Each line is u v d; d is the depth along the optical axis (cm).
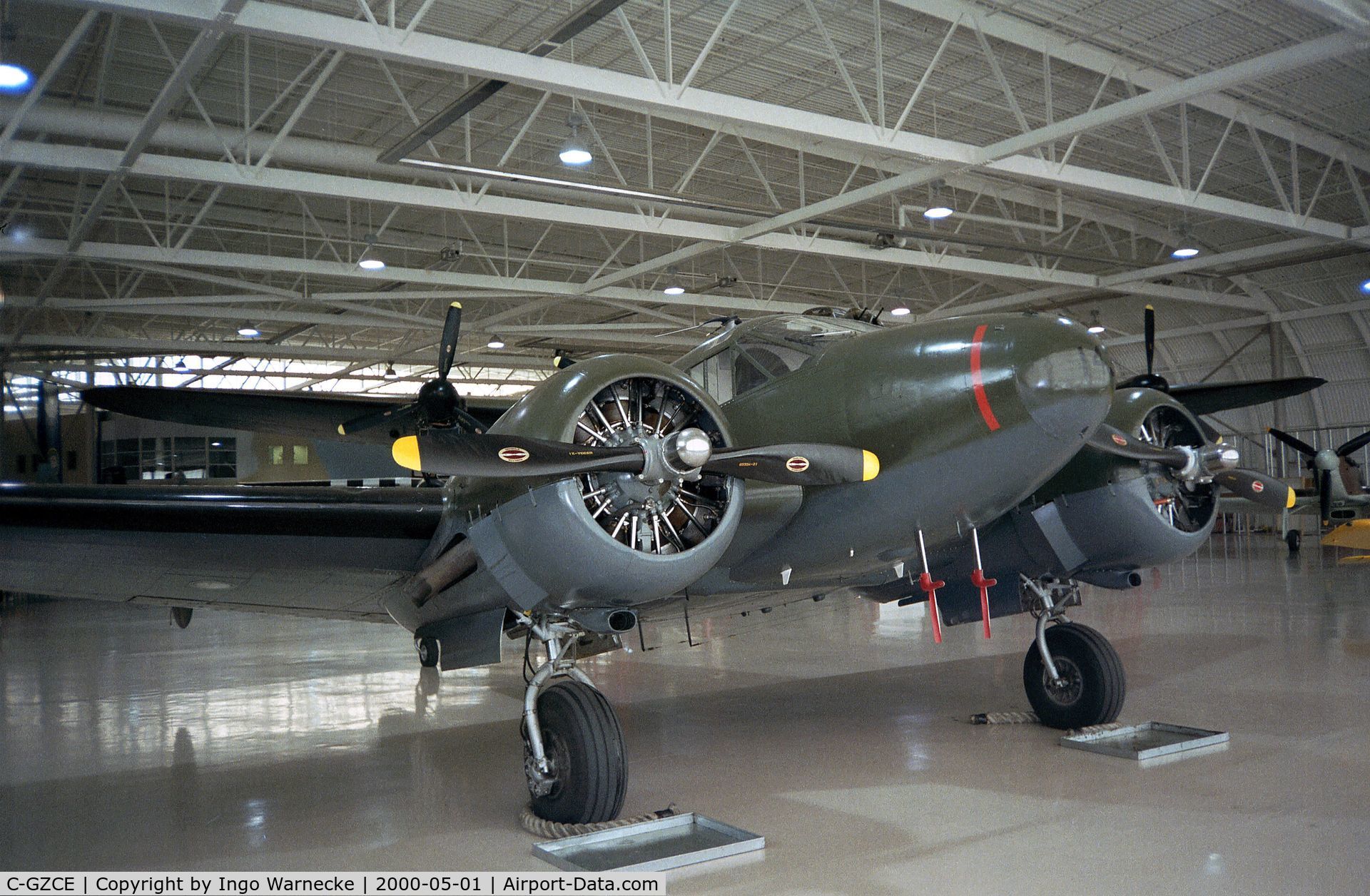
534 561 477
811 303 3108
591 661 1098
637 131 1764
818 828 489
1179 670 902
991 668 970
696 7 1305
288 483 3353
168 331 3262
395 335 3469
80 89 1497
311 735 741
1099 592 1672
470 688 939
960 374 511
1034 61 1496
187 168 1366
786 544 578
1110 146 1905
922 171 1470
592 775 486
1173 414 650
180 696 920
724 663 1058
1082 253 2147
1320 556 2395
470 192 1609
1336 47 1084
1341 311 2675
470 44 1045
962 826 482
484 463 440
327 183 1460
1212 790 529
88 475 3391
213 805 556
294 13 970
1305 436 3170
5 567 547
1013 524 669
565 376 487
